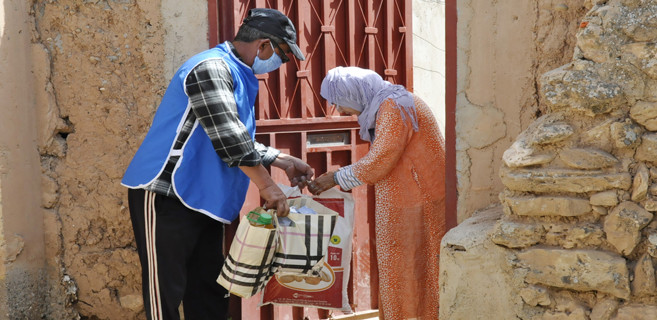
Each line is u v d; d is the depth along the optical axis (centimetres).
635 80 234
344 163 402
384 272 327
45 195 364
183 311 341
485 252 265
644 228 232
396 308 327
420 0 443
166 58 354
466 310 272
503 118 297
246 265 281
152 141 290
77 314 374
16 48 343
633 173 234
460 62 303
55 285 369
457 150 307
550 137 245
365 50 402
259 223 279
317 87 388
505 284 261
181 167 282
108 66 360
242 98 291
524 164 250
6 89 336
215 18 355
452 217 310
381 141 312
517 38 291
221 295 328
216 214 289
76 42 358
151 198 287
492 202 304
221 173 289
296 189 316
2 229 337
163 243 288
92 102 362
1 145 335
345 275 321
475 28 299
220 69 281
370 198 406
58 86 361
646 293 231
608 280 234
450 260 274
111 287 374
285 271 295
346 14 393
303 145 383
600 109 238
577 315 243
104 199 368
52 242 367
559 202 244
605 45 239
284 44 298
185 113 284
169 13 352
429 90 455
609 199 235
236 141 277
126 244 372
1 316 339
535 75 288
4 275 339
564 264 243
